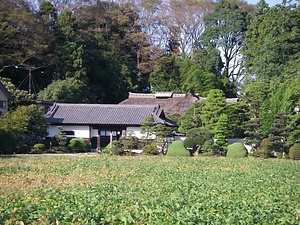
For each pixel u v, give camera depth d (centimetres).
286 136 3169
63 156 2770
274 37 4412
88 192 1189
